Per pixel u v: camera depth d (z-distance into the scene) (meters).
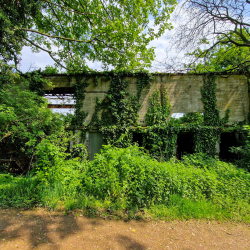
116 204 4.34
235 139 14.68
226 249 3.23
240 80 15.65
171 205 4.59
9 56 8.41
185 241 3.38
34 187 4.74
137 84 15.76
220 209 4.74
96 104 15.60
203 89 15.52
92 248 2.90
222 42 12.44
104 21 11.47
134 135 16.28
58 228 3.42
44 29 13.39
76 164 5.86
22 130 8.10
